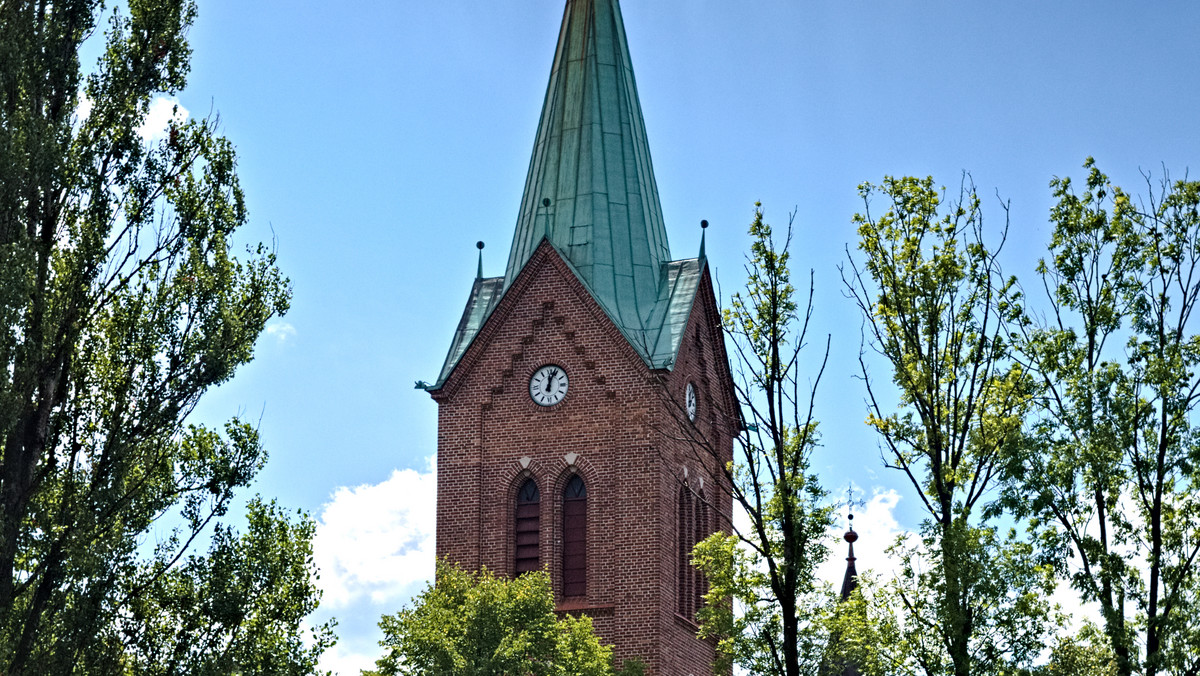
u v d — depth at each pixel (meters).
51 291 51.66
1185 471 50.75
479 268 86.31
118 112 53.47
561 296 82.25
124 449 51.28
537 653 69.31
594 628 78.19
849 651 50.22
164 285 53.16
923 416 51.44
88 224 52.41
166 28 54.41
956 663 48.69
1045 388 52.03
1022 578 49.25
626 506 79.19
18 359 50.00
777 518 51.25
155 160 53.66
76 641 49.44
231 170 54.59
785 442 51.28
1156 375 51.03
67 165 52.06
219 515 53.19
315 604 53.66
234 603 52.19
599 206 83.94
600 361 81.06
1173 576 50.50
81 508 49.97
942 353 51.81
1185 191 53.03
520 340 82.31
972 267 52.34
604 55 86.88
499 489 81.06
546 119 86.75
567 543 80.00
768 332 51.62
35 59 52.22
